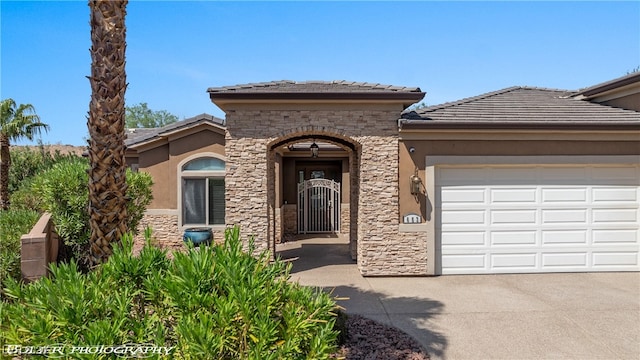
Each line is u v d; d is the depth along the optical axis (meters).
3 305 3.63
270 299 3.86
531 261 12.36
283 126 12.11
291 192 21.52
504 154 12.19
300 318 3.78
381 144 12.15
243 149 12.09
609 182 12.41
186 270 3.95
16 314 3.50
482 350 6.89
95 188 7.01
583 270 12.40
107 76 6.94
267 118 12.10
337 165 22.67
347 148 14.72
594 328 7.87
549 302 9.48
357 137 12.14
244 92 11.68
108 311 3.71
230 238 4.76
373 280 11.72
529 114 12.67
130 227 10.30
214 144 17.41
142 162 17.61
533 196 12.35
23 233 9.02
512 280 11.58
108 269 4.18
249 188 12.09
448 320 8.29
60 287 3.79
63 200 9.12
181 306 3.68
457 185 12.31
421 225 12.13
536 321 8.23
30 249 7.86
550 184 12.36
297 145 19.78
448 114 12.65
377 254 12.11
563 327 7.92
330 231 21.66
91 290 3.78
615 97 13.95
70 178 9.10
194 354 3.26
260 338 3.46
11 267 8.16
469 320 8.29
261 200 12.09
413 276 12.14
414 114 12.73
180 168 17.38
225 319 3.51
